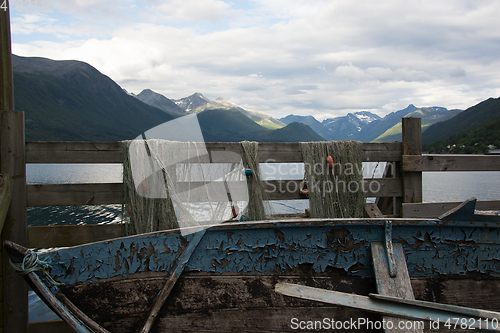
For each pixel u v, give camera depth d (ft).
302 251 7.45
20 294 10.26
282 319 7.08
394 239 7.57
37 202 11.35
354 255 7.52
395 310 6.65
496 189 70.85
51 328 10.66
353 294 6.97
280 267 7.38
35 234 11.09
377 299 6.81
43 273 6.43
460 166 13.93
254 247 7.34
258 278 7.29
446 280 7.62
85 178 76.79
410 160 13.74
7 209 10.16
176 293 7.06
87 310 6.72
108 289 6.84
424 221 7.47
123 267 6.94
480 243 7.63
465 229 7.64
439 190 70.33
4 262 10.20
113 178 75.77
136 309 6.89
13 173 10.50
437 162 13.87
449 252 7.64
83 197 11.62
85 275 6.76
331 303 6.86
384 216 13.66
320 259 7.47
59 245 11.25
